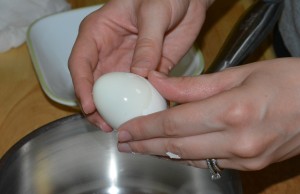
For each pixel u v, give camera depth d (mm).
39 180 544
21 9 740
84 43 524
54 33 700
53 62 674
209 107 382
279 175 576
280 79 394
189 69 656
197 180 540
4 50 718
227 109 378
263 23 577
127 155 562
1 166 494
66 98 628
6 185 502
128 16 543
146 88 440
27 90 672
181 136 400
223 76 426
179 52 583
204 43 731
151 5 519
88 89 479
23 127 629
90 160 562
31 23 720
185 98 434
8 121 635
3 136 618
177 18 552
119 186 581
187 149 405
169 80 442
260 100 382
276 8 595
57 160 546
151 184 575
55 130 525
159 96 444
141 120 410
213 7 787
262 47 730
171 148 413
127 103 433
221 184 501
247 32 565
